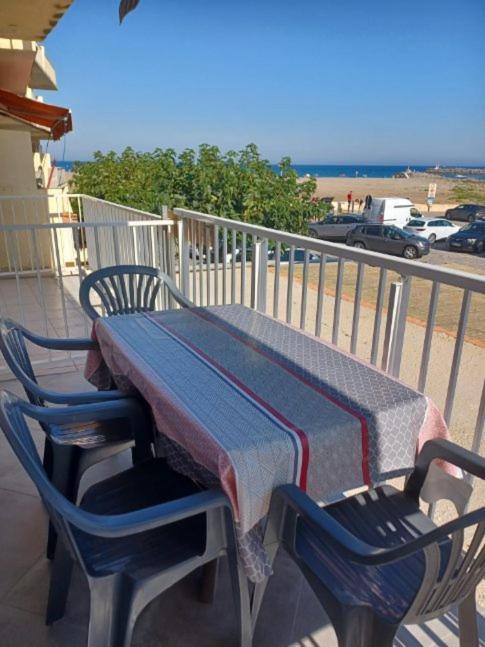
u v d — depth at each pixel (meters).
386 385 1.41
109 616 1.11
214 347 1.72
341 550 0.94
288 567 1.68
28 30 4.09
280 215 8.05
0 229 2.98
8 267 6.15
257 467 1.08
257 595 1.27
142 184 8.33
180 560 1.16
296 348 1.71
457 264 12.15
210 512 1.15
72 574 1.61
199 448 1.16
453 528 0.85
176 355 1.64
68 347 2.05
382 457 1.28
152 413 1.58
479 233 14.69
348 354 1.66
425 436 1.34
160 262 4.04
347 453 1.21
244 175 8.02
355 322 2.02
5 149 6.27
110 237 5.38
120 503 1.40
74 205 9.03
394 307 1.79
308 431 1.16
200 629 1.45
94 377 2.17
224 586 1.59
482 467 1.19
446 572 0.96
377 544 1.23
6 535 1.81
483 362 4.09
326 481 1.20
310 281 7.40
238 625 1.24
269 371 1.51
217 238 3.18
